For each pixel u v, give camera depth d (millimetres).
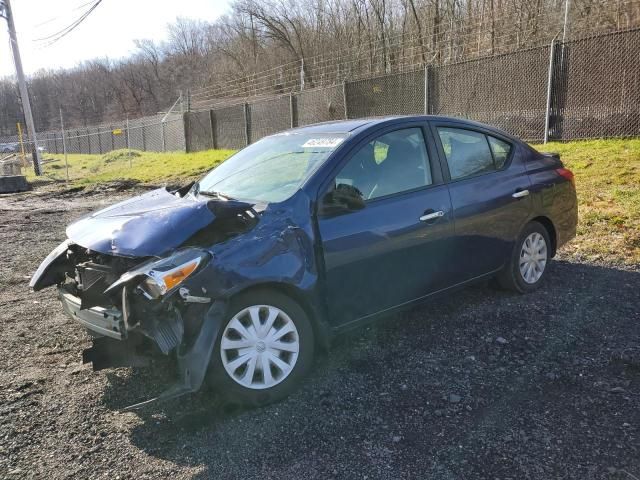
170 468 2738
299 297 3383
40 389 3535
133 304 3064
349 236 3549
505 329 4137
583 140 10938
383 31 35844
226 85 36875
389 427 3002
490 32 18781
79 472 2721
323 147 3891
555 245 5023
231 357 3182
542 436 2848
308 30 44812
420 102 13930
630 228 6273
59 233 8953
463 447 2797
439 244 4023
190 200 3930
